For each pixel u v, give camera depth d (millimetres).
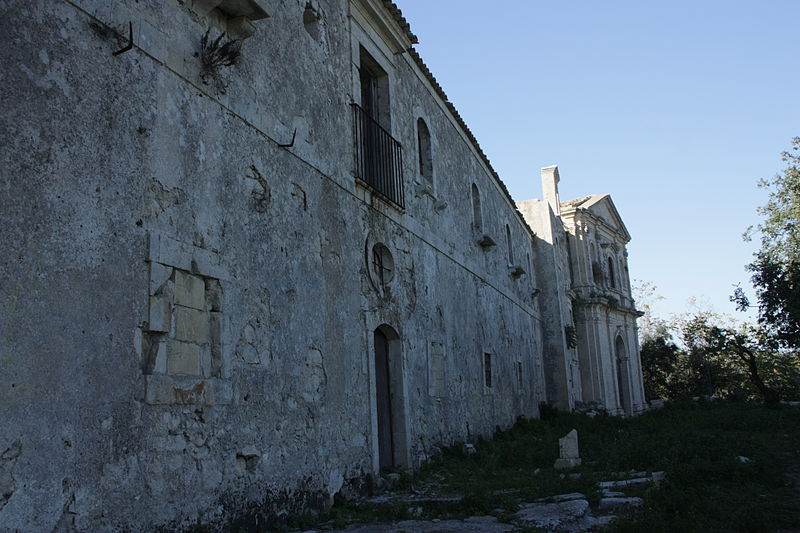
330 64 8859
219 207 5945
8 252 3900
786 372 38125
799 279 22344
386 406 9773
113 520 4340
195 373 5336
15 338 3865
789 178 25016
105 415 4398
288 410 6656
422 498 7730
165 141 5328
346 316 8320
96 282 4477
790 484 8367
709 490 7562
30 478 3836
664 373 42344
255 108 6777
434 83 13633
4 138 3971
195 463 5172
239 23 6438
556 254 28391
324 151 8297
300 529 6125
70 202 4355
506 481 9102
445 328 12523
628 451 11094
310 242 7605
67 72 4469
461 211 15086
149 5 5344
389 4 10711
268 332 6477
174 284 5219
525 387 20312
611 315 34312
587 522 6324
